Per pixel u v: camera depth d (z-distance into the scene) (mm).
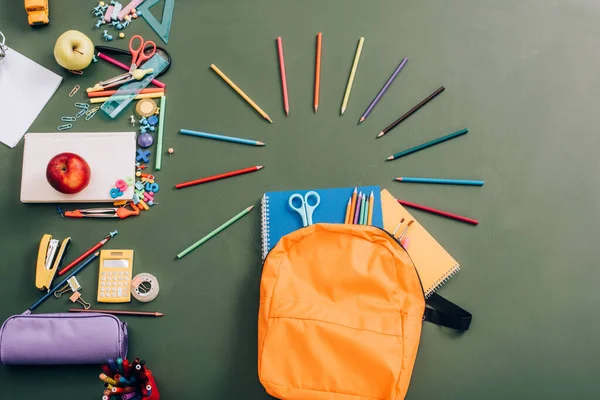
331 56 1007
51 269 964
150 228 979
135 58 1003
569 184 961
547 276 938
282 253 878
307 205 940
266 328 846
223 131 999
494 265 944
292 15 1021
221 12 1025
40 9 1021
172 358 948
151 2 1025
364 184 974
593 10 1006
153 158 995
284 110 999
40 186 977
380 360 810
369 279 845
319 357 819
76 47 973
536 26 1005
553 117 979
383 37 1010
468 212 958
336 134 988
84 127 1010
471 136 978
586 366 915
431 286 929
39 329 916
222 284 961
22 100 1015
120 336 912
